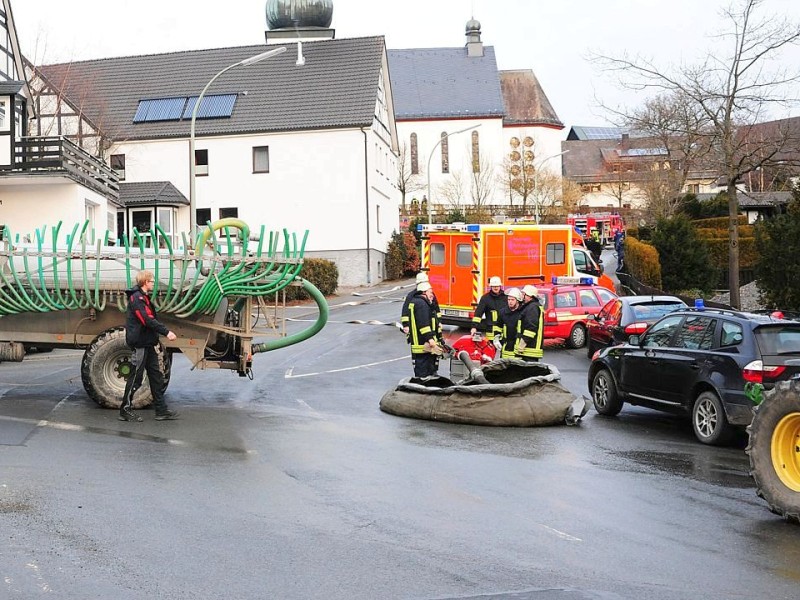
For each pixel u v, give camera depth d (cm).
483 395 1271
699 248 4131
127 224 4897
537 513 786
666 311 1945
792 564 658
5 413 1259
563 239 2648
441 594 580
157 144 5125
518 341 1431
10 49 3684
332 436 1141
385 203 5538
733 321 1184
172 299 1326
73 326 1361
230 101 5181
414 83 9125
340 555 658
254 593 578
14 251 1326
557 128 9694
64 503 783
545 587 595
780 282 2328
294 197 5022
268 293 1353
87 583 591
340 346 2341
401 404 1320
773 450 793
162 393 1238
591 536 718
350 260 4975
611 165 10075
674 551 684
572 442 1155
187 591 580
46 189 3303
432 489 865
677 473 980
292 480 889
